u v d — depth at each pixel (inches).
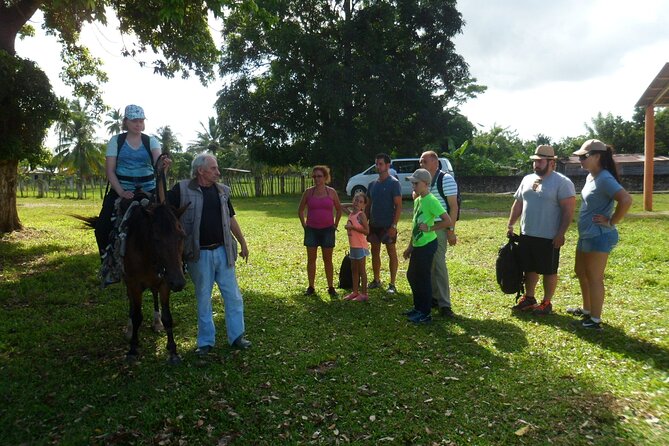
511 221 259.0
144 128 210.5
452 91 1304.1
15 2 446.3
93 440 141.9
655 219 540.4
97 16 365.1
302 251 434.3
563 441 137.9
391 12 1146.0
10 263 381.1
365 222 277.3
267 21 430.6
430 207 233.8
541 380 174.7
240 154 2347.4
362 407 157.6
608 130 2282.2
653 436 138.1
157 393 168.2
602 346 204.8
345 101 1121.4
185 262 197.8
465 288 304.7
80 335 229.1
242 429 146.9
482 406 157.6
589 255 221.5
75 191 1437.0
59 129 1849.2
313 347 209.9
